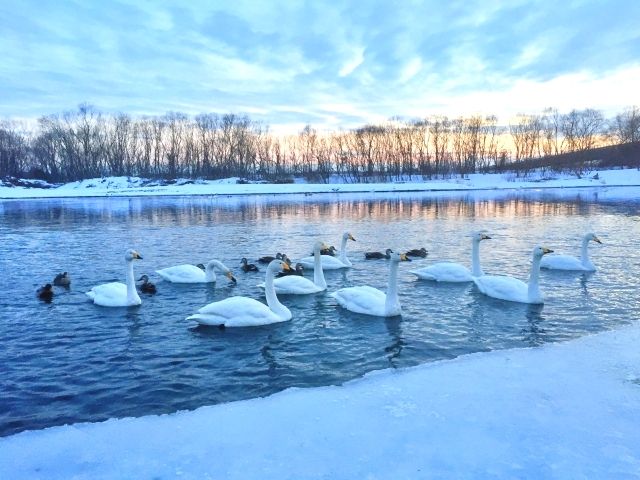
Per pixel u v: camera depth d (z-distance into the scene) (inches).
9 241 1045.2
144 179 3826.3
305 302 544.1
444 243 962.1
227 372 356.8
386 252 826.2
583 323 454.3
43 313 512.1
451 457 216.4
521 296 523.8
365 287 540.1
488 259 781.9
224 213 1696.6
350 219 1454.2
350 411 263.4
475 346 400.8
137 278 679.1
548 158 4436.5
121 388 333.4
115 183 3614.7
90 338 434.6
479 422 245.9
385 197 2475.4
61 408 306.5
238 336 432.1
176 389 330.3
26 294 593.3
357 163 4087.1
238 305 461.7
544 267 702.5
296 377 345.7
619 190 2691.9
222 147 4308.6
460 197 2372.0
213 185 3299.7
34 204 2257.6
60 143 4261.8
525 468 207.2
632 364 316.5
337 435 238.5
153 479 209.2
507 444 225.5
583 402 264.5
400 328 448.1
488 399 270.8
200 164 4458.7
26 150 4707.2
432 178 4114.2
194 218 1528.1
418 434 236.5
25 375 356.8
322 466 212.7
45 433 253.9
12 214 1715.1
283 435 240.5
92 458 228.1
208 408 275.7
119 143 4355.3
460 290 582.2
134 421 264.2
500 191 2812.5
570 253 808.3
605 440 227.1
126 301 534.3
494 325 452.8
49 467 222.1
